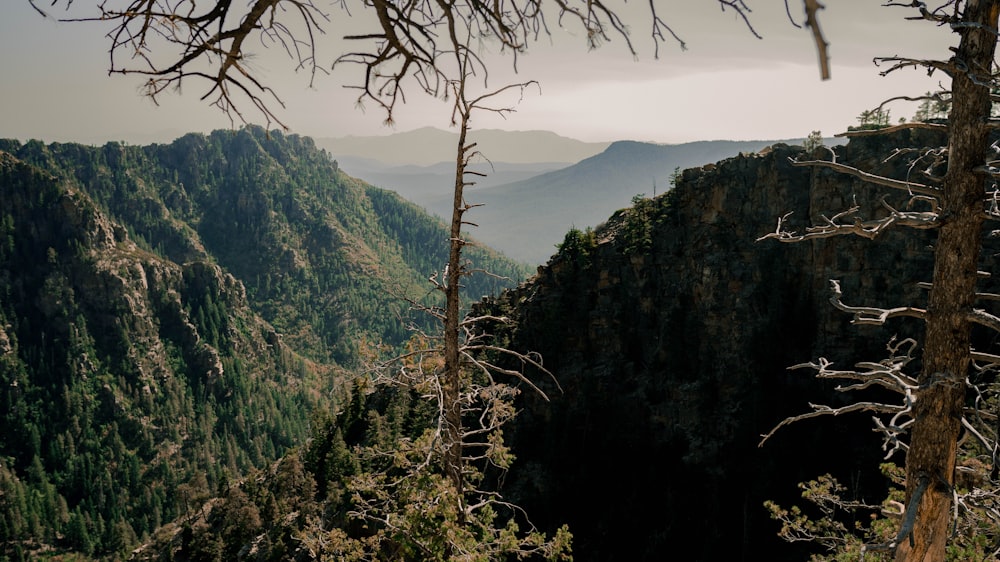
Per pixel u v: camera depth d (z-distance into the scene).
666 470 64.06
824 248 62.38
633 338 74.00
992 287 49.41
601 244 77.62
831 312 61.81
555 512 63.06
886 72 7.25
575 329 75.56
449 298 11.66
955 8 6.89
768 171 67.19
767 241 66.50
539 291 79.19
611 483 65.38
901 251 58.75
